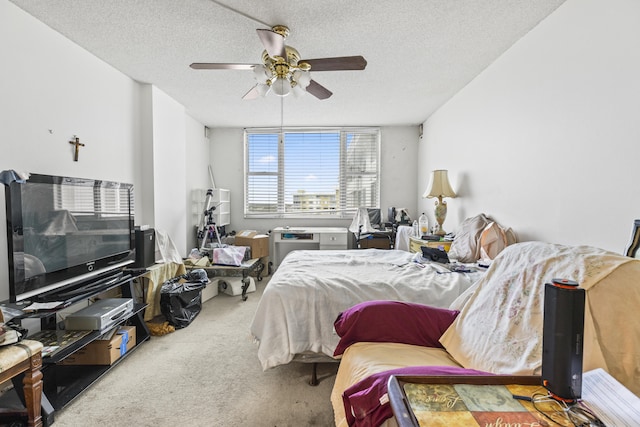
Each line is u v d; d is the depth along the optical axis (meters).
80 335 1.72
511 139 2.27
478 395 0.71
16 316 1.47
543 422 0.63
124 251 2.32
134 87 2.85
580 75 1.64
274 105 3.61
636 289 0.87
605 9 1.49
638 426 0.61
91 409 1.53
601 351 0.84
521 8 1.81
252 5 1.77
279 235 4.31
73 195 1.86
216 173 4.72
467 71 2.68
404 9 1.82
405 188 4.65
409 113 3.95
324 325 1.68
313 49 2.28
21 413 1.38
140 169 2.95
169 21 1.93
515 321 1.04
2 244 1.70
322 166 4.73
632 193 1.38
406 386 0.74
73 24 1.95
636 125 1.35
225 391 1.67
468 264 2.22
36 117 1.91
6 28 1.73
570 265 1.02
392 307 1.33
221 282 3.50
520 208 2.17
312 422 1.44
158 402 1.58
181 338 2.33
